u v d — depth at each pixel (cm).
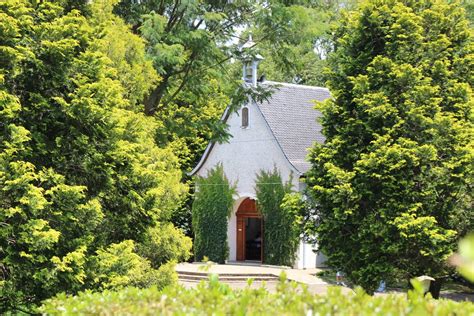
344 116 2127
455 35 2138
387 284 2038
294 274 3319
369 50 2147
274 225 3644
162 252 1873
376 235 1905
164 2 2327
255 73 3775
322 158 2123
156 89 2414
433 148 1888
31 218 1245
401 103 2019
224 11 2409
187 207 4253
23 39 1341
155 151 1916
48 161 1377
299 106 4038
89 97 1378
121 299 571
